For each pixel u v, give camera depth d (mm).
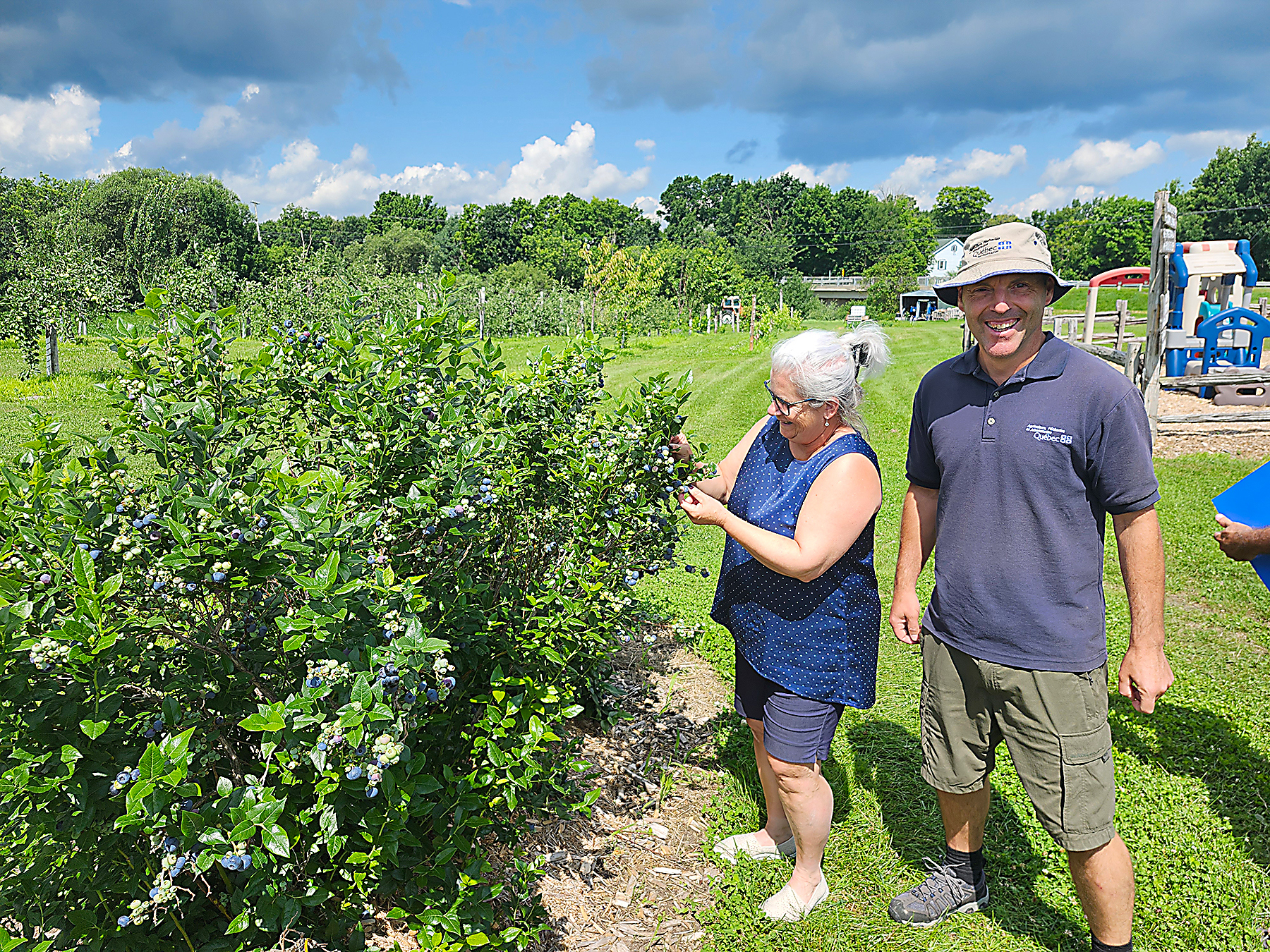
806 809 2625
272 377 2871
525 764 2500
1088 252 90750
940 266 89125
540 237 99875
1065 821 2311
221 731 2164
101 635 1727
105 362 18578
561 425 3094
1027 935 2621
